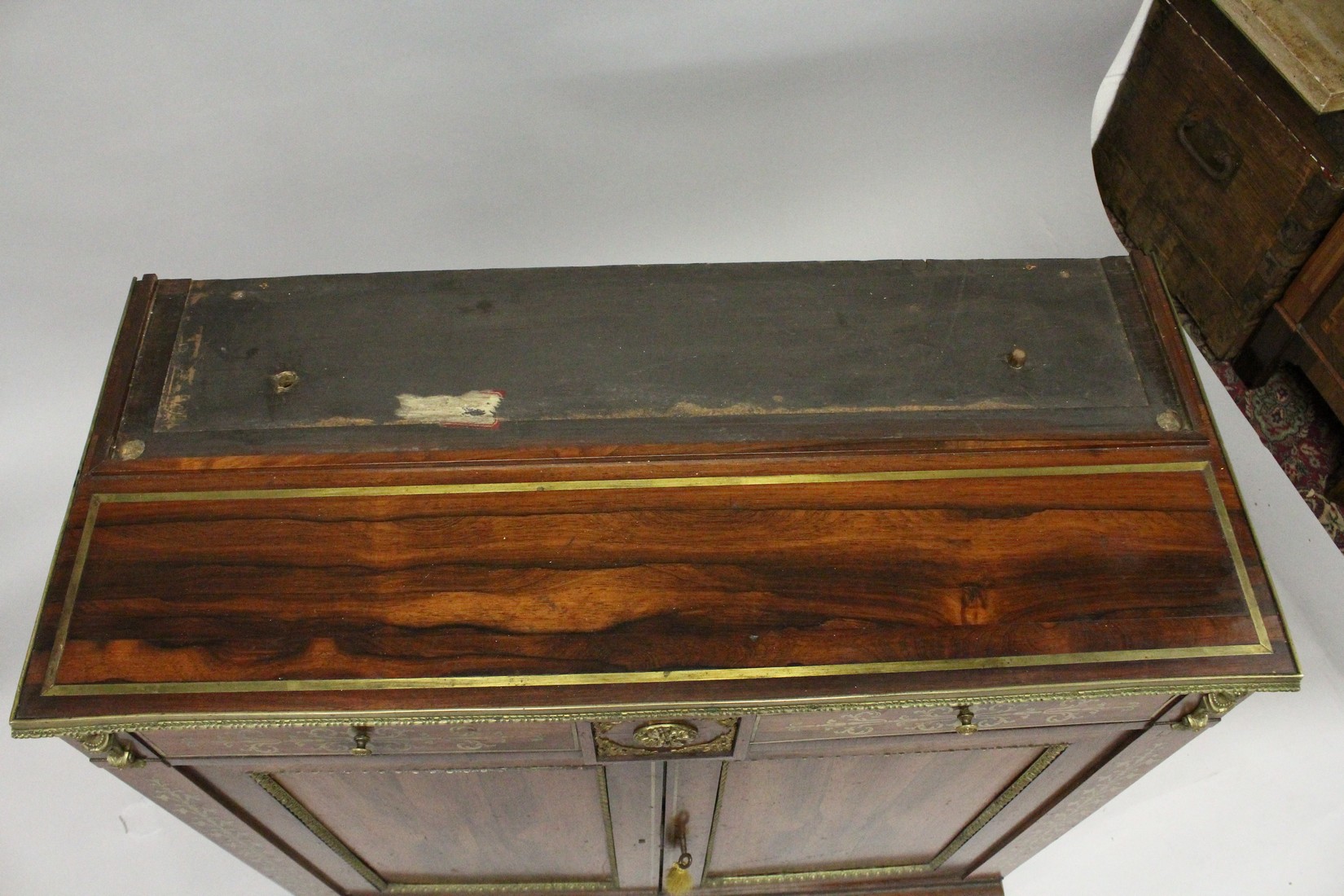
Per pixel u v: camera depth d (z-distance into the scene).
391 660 1.20
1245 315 1.90
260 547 1.27
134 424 1.35
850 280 1.50
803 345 1.44
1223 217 1.91
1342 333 1.71
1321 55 1.63
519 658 1.20
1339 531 1.94
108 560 1.25
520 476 1.32
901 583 1.25
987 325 1.46
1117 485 1.33
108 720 1.16
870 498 1.31
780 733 1.31
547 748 1.32
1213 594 1.26
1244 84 1.77
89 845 2.05
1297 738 2.13
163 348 1.42
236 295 1.47
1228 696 1.26
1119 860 2.11
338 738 1.26
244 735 1.24
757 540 1.28
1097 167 2.28
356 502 1.30
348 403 1.37
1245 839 2.09
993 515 1.30
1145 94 2.05
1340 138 1.63
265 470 1.32
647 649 1.21
